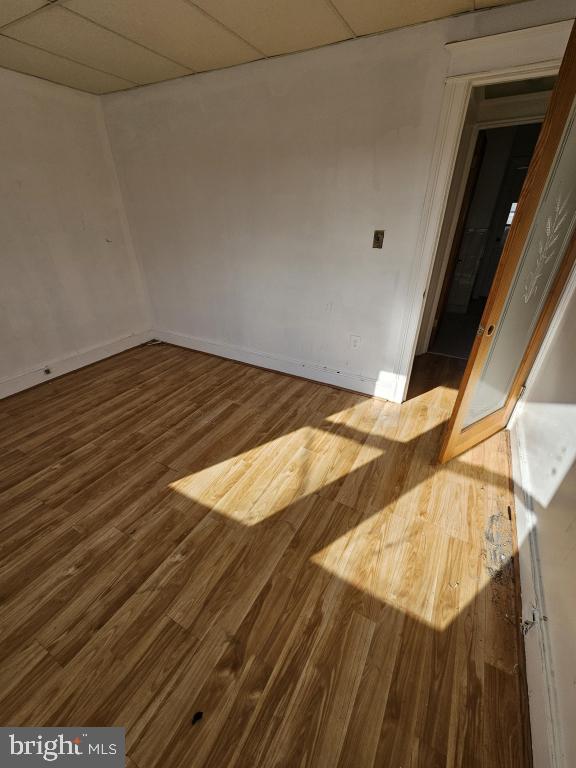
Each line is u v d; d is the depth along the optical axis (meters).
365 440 2.34
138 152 3.08
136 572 1.50
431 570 1.51
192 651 1.23
